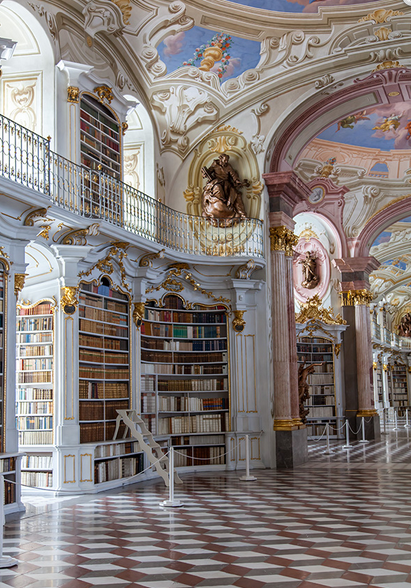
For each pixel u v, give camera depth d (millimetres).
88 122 11703
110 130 12500
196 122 15117
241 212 14898
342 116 15617
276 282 14711
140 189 14445
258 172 14867
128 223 12609
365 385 21703
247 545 6379
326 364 22156
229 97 14789
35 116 11039
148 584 5082
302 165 19359
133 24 12562
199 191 15258
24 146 10852
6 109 11164
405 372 41625
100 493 10344
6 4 10133
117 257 11906
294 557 5852
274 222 14938
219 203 14859
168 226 14328
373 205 21750
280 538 6668
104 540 6746
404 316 41625
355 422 21594
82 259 10766
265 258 14602
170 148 15195
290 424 14070
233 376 14148
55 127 10953
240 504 8938
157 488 10898
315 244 22859
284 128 14898
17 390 10828
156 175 14602
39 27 10695
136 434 11422
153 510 8602
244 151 15023
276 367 14383
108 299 12000
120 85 13086
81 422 10781
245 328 14367
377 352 34531
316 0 12852
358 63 14094
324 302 22625
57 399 10500
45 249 10453
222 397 14281
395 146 19469
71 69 11164
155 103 14531
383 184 21219
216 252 14766
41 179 10594
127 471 11695
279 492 10031
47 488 10195
